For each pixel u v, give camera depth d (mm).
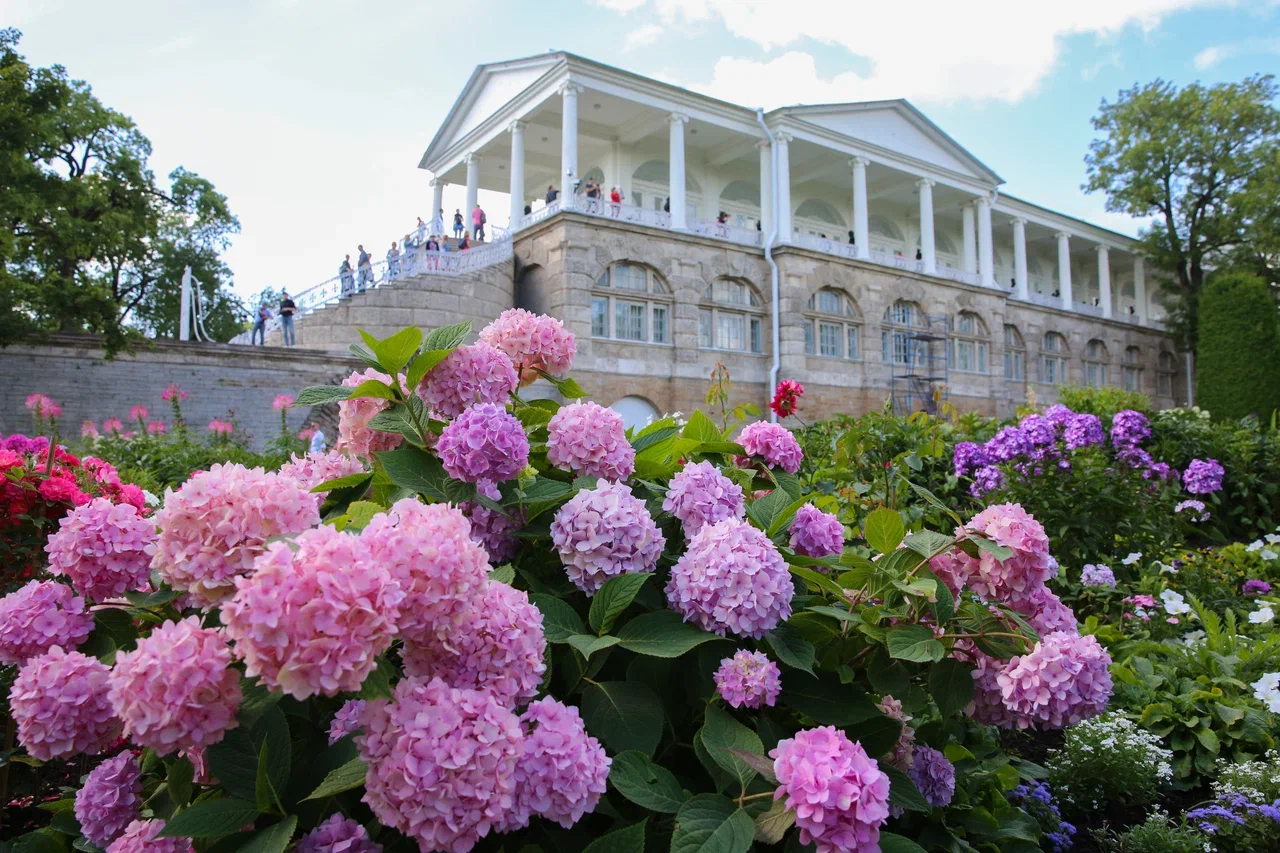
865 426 8094
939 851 2389
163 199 30141
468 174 28484
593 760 1591
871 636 2072
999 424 11477
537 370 2896
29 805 3160
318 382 19734
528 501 2152
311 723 1901
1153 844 3141
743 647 2066
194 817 1526
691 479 2318
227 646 1477
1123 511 7082
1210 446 10656
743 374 26328
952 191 34156
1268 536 8031
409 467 2199
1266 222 35094
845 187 34219
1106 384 40219
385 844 1673
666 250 24797
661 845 1861
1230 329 28094
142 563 2102
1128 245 41781
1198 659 4543
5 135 16703
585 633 1990
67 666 1807
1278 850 3016
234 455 12070
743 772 1751
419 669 1611
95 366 17609
